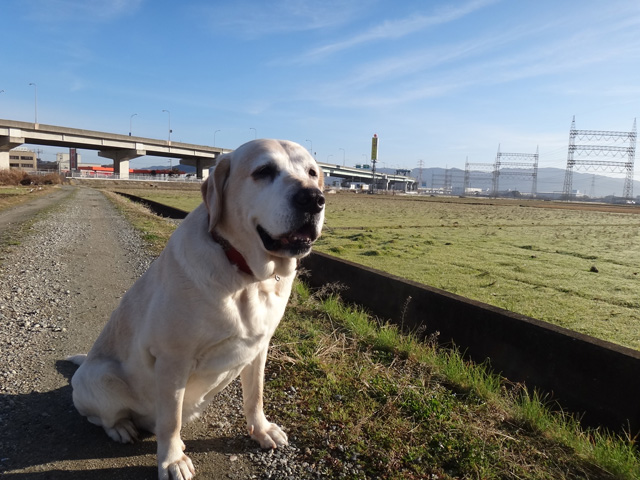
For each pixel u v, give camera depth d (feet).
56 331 5.53
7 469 2.98
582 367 4.23
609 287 9.65
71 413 3.72
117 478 2.94
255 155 2.82
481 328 5.36
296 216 2.57
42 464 3.05
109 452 3.22
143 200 33.55
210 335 2.72
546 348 4.57
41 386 4.13
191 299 2.66
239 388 4.28
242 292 2.80
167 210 24.39
